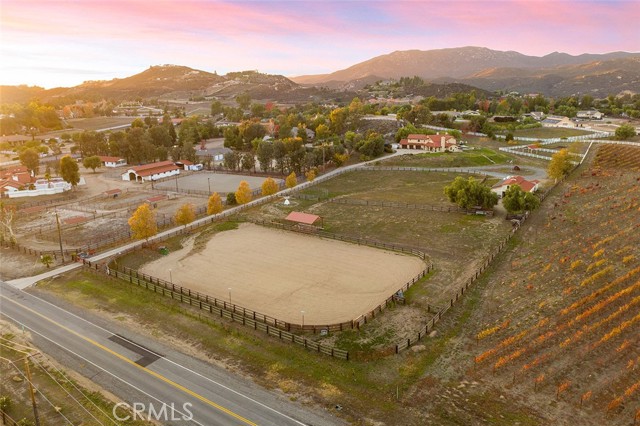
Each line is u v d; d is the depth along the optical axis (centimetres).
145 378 4172
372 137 16000
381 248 7525
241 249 7656
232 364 4369
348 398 3831
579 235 7331
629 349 4294
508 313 5119
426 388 3909
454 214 9088
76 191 12738
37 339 4872
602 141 16112
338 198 10825
